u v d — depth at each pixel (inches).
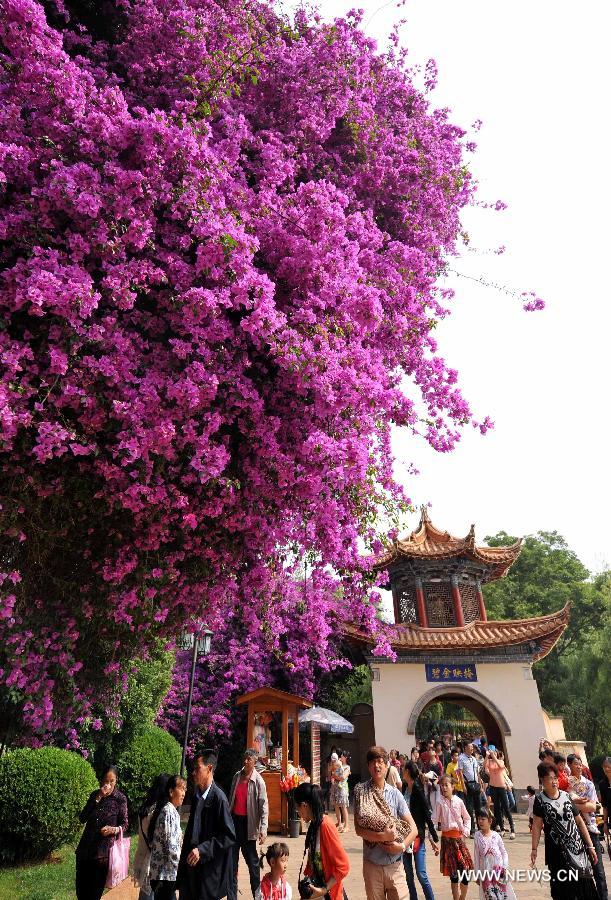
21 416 138.3
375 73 288.5
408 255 238.4
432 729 1254.3
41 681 178.1
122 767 511.2
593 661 1208.2
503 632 732.0
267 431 178.2
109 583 190.9
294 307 186.9
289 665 259.4
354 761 824.9
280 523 210.1
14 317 153.8
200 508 186.2
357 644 723.4
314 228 187.2
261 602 236.4
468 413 228.4
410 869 251.3
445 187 285.7
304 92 243.6
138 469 162.9
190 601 210.8
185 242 170.6
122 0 223.5
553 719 804.6
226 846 194.9
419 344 229.9
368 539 223.0
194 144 163.6
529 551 1649.9
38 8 161.5
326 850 167.9
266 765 546.0
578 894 199.3
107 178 159.6
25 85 163.5
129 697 497.7
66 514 176.2
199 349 164.9
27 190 160.7
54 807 367.6
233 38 219.5
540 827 215.3
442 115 305.6
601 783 278.7
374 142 259.3
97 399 155.9
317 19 265.7
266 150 218.5
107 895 256.8
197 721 740.0
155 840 209.6
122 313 171.8
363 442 187.9
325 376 169.3
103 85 213.2
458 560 789.2
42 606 179.5
